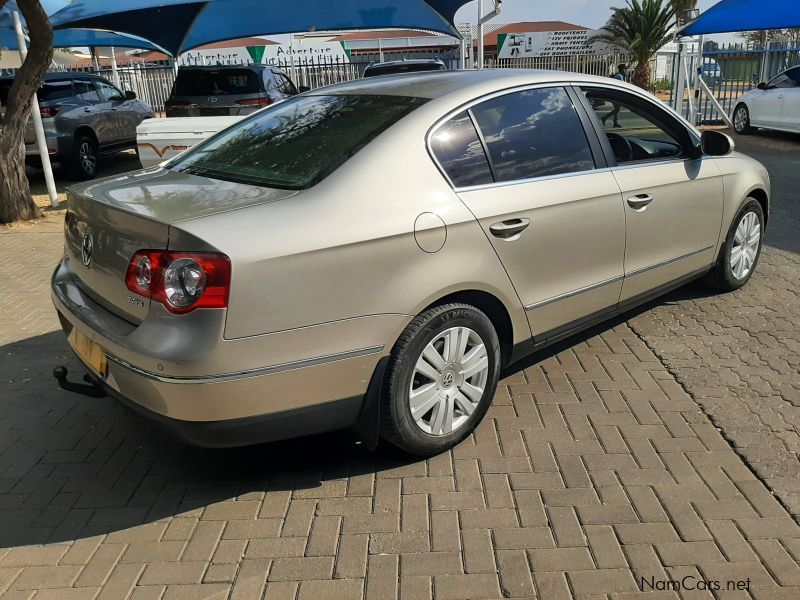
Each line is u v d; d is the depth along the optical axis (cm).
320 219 279
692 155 459
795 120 1423
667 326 478
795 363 416
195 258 258
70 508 308
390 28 1504
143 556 276
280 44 2836
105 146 1279
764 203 541
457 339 322
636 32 2748
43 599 255
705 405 372
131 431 372
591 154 387
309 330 277
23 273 658
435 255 306
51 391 416
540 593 250
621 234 397
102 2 1065
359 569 265
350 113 346
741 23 1470
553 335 379
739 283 535
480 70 392
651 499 298
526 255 345
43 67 837
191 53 2814
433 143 321
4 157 853
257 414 277
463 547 274
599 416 366
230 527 292
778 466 317
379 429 309
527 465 326
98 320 298
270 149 340
